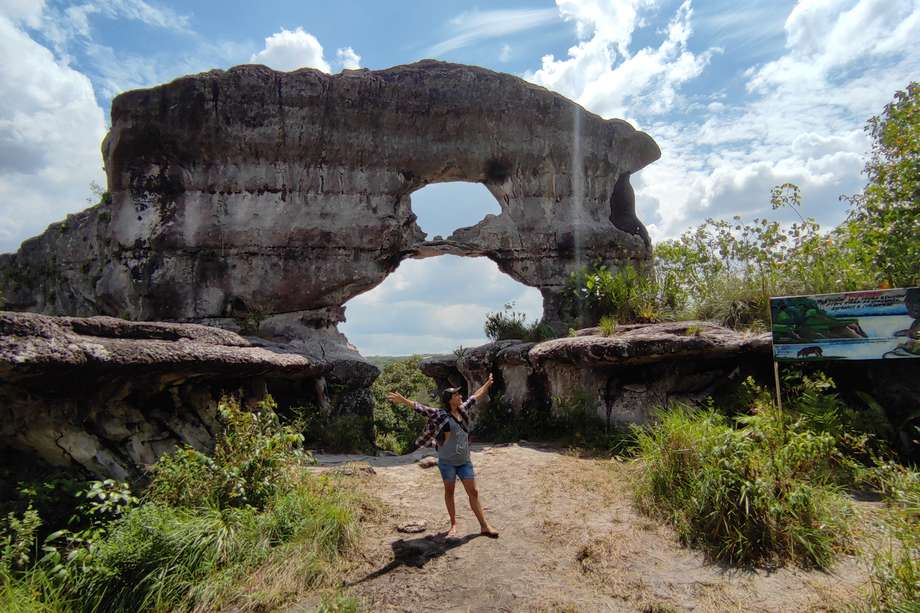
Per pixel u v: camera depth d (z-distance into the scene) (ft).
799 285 28.84
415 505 19.39
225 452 18.43
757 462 15.56
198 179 37.42
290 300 37.50
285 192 38.42
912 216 25.29
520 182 43.09
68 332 17.57
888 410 21.84
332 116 38.68
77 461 17.62
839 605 11.81
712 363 27.76
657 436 18.85
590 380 30.37
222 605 12.83
